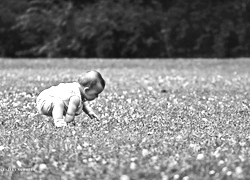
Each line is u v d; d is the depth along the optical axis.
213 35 35.59
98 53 35.69
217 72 21.61
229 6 36.03
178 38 35.75
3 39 37.56
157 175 4.82
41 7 38.22
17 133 6.89
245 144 6.25
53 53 36.41
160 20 35.88
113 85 15.08
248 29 35.44
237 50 35.44
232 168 5.10
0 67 24.11
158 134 6.82
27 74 19.19
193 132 7.02
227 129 7.37
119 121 7.91
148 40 35.38
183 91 13.45
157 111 9.16
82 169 4.98
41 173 5.04
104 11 35.88
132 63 26.33
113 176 4.71
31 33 37.34
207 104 10.40
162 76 19.09
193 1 36.22
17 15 37.69
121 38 35.81
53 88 7.77
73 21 36.28
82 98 7.70
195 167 5.08
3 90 12.56
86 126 7.39
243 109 9.59
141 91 13.30
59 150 5.80
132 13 35.66
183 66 25.06
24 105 9.66
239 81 16.91
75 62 26.72
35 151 5.80
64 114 7.80
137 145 6.04
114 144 6.10
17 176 5.02
